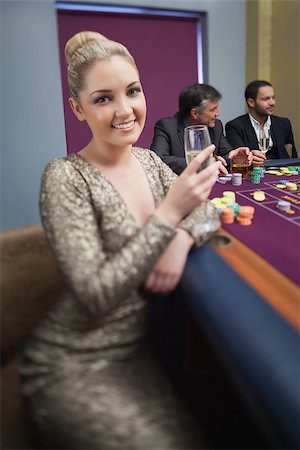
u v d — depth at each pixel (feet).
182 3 13.44
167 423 2.49
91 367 2.68
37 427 2.53
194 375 3.06
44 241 3.07
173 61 14.32
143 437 2.36
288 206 4.52
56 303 2.84
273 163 7.43
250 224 3.98
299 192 5.45
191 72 14.73
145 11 13.34
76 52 3.07
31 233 3.17
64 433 2.45
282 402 1.62
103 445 2.34
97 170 3.25
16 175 8.74
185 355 3.04
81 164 3.25
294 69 13.25
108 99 3.08
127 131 3.20
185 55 14.46
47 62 8.70
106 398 2.53
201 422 2.79
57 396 2.53
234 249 3.16
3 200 8.70
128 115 3.13
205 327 2.32
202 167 3.64
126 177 3.47
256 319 2.13
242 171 6.86
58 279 2.85
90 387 2.58
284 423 1.56
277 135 10.47
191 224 3.08
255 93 10.11
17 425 2.65
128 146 3.48
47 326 2.77
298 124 13.56
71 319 2.69
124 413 2.47
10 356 3.12
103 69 2.99
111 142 3.23
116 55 3.05
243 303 2.30
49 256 2.98
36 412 2.53
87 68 3.02
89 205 3.06
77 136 13.06
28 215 8.93
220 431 2.85
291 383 1.68
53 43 8.71
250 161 6.98
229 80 14.79
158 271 2.74
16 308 3.09
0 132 8.46
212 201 4.64
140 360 2.90
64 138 9.25
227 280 2.58
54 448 2.50
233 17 14.24
